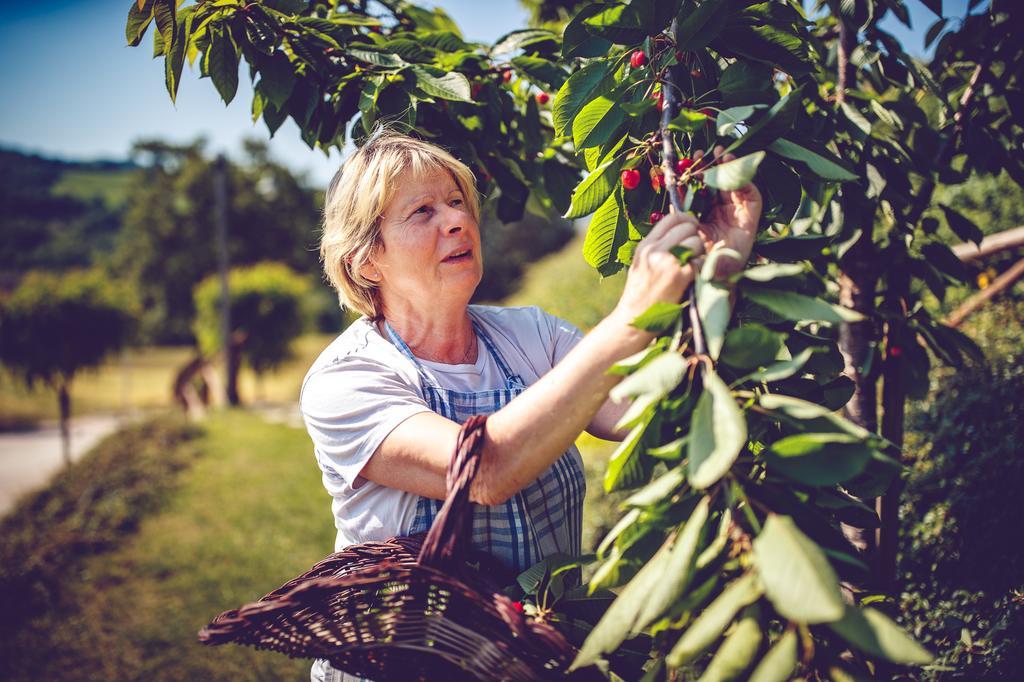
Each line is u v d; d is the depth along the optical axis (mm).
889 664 1191
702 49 1394
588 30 1316
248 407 13945
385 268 1439
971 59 1844
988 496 2215
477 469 1084
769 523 818
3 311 10117
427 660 1185
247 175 33031
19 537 5523
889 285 1847
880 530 1713
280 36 1665
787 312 923
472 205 1488
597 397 1039
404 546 1231
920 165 1696
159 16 1384
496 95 1897
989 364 2684
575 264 11555
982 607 1872
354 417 1289
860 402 1760
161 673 3459
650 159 1310
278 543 5137
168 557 5043
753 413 959
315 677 1452
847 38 1748
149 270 32344
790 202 1330
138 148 33562
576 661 885
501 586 1296
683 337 1018
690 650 818
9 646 3857
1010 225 3908
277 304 16125
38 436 12562
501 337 1556
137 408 16219
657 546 1005
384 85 1688
